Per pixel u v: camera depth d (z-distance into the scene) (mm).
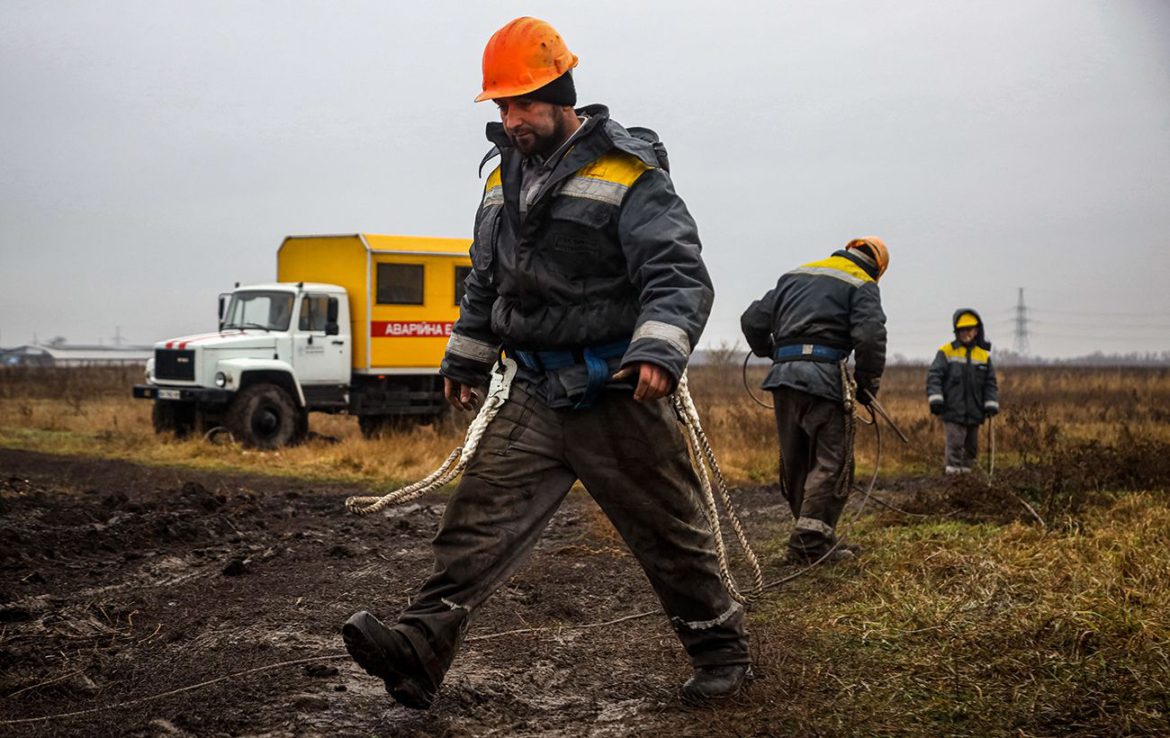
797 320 6758
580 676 4359
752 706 3914
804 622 5113
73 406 23047
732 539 7895
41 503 8523
